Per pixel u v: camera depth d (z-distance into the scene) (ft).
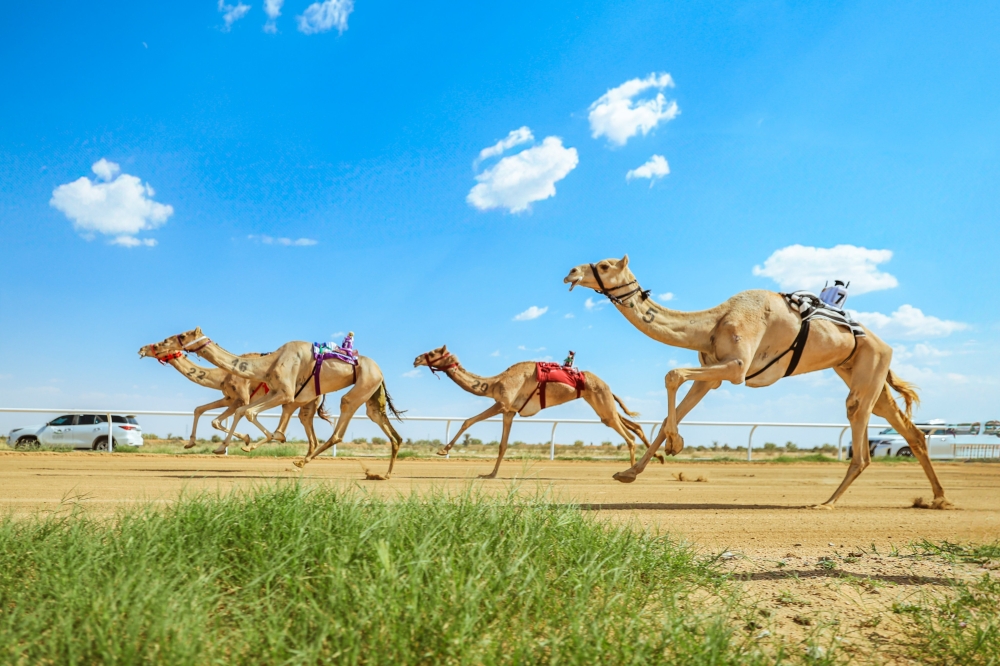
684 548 15.72
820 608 13.83
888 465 73.77
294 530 12.95
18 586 11.23
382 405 44.09
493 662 9.21
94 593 10.23
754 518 25.75
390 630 9.41
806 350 29.40
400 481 35.91
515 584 11.46
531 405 45.80
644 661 9.52
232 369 43.50
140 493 26.32
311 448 49.70
